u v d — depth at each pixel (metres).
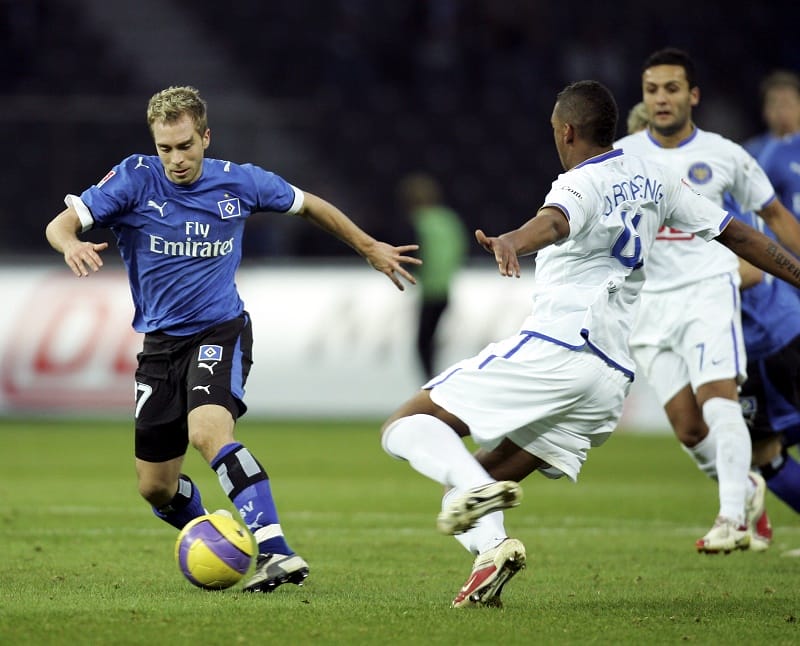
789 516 35.44
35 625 16.75
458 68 86.81
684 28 89.81
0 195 71.12
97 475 42.28
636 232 19.27
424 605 19.11
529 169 83.38
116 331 61.28
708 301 26.48
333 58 87.38
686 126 27.30
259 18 90.62
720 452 25.20
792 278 20.59
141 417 21.28
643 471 46.03
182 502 22.48
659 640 16.53
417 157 81.88
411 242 60.47
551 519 33.78
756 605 19.94
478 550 18.39
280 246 70.38
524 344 18.97
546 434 19.34
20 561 24.62
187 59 88.44
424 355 61.09
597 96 19.42
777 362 28.14
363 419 65.31
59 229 20.14
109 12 89.44
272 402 61.78
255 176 21.34
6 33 86.00
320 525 31.78
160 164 21.03
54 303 61.72
